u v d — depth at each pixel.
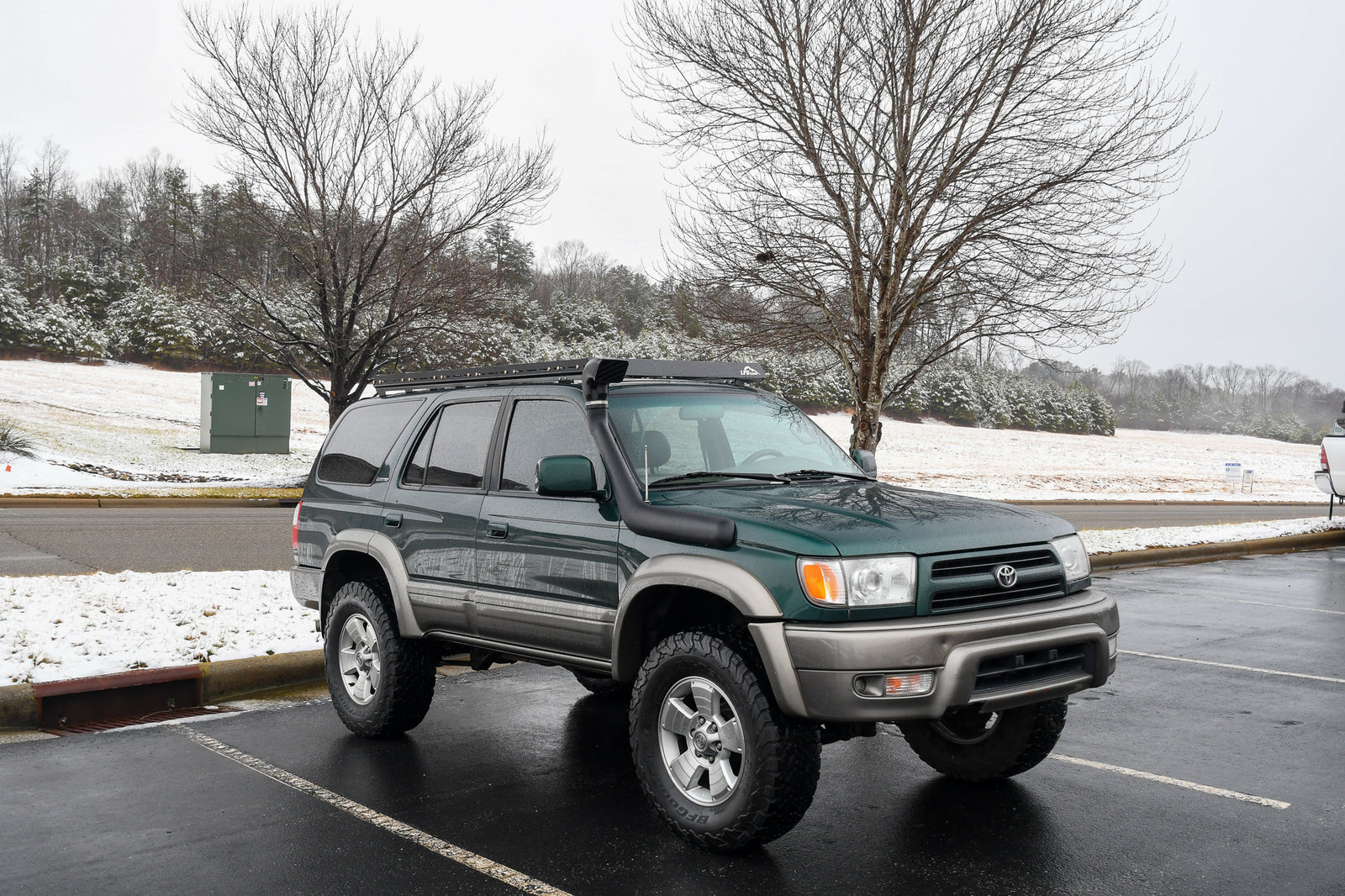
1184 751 5.54
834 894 3.69
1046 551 4.30
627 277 105.00
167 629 7.34
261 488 22.59
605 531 4.46
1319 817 4.52
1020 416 74.75
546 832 4.32
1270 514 27.06
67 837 4.18
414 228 20.34
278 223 20.36
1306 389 161.50
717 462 4.91
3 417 31.28
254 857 3.99
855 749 5.67
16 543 13.33
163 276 63.25
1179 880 3.81
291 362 21.61
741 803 3.92
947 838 4.27
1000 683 3.95
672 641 4.21
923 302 11.75
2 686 5.85
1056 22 10.49
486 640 5.09
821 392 58.00
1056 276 10.99
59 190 95.00
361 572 6.25
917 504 4.42
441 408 5.67
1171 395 133.75
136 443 29.41
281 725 6.00
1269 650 8.30
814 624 3.78
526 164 20.44
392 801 4.68
